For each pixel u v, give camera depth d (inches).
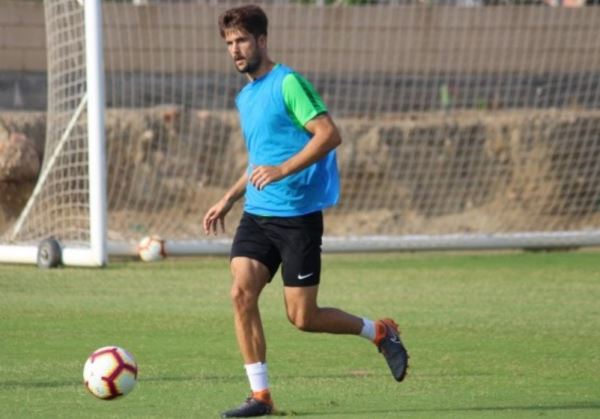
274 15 2647.6
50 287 1562.5
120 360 789.9
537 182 2667.3
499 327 1283.2
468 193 2684.5
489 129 2709.2
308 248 810.8
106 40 2524.6
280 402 861.2
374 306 1439.5
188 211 2440.9
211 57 2620.6
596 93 2694.4
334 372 1001.5
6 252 1786.4
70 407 830.5
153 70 2486.5
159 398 870.4
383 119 2728.8
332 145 778.2
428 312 1392.7
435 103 2805.1
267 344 1152.2
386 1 2869.1
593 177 2613.2
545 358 1086.4
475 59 2741.1
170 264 1850.4
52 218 1894.7
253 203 817.5
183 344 1141.7
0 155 2091.5
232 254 816.3
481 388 928.9
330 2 2822.3
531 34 2684.5
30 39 2554.1
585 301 1504.7
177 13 2566.4
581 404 857.5
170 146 2503.7
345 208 2598.4
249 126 815.7
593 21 2647.6
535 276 1766.7
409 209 2640.3
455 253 2090.3
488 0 2822.3
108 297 1476.4
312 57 2689.5
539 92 2711.6
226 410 804.0
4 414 804.0
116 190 2411.4
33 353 1077.1
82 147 1876.2
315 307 826.2
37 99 2559.1
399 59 2738.7
